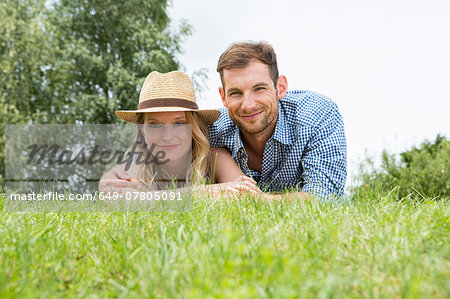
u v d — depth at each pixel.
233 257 1.25
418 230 1.53
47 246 1.49
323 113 3.22
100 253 1.47
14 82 12.27
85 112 12.59
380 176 7.79
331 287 1.02
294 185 3.48
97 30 14.16
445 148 8.35
